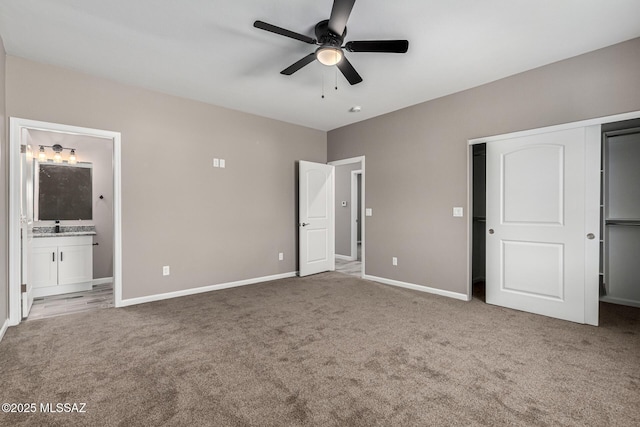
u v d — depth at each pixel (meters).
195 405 1.67
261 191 4.60
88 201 4.59
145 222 3.55
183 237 3.84
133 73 3.19
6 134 2.78
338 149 5.23
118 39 2.56
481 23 2.33
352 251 6.66
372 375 1.97
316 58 2.33
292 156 4.99
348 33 2.46
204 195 4.02
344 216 6.84
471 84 3.45
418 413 1.61
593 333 2.62
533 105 3.08
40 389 1.82
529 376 1.96
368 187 4.71
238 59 2.90
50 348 2.36
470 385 1.86
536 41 2.58
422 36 2.50
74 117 3.12
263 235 4.62
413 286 4.12
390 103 4.05
